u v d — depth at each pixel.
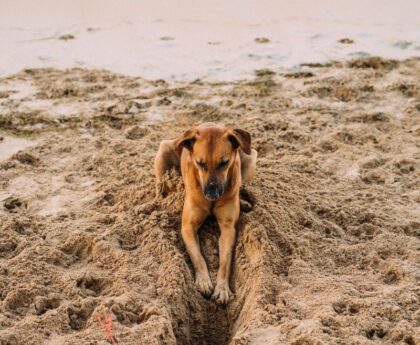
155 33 4.72
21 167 2.69
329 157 2.74
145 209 2.33
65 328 1.87
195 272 2.12
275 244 2.17
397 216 2.34
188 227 2.20
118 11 5.49
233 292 2.10
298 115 3.17
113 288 2.01
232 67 3.88
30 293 1.97
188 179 2.20
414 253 2.12
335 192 2.49
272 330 1.84
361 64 3.87
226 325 2.04
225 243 2.18
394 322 1.85
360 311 1.88
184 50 4.26
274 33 4.70
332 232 2.26
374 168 2.67
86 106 3.28
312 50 4.23
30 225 2.30
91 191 2.51
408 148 2.82
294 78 3.67
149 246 2.16
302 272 2.05
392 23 4.97
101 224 2.29
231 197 2.18
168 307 1.96
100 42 4.47
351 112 3.20
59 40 4.52
